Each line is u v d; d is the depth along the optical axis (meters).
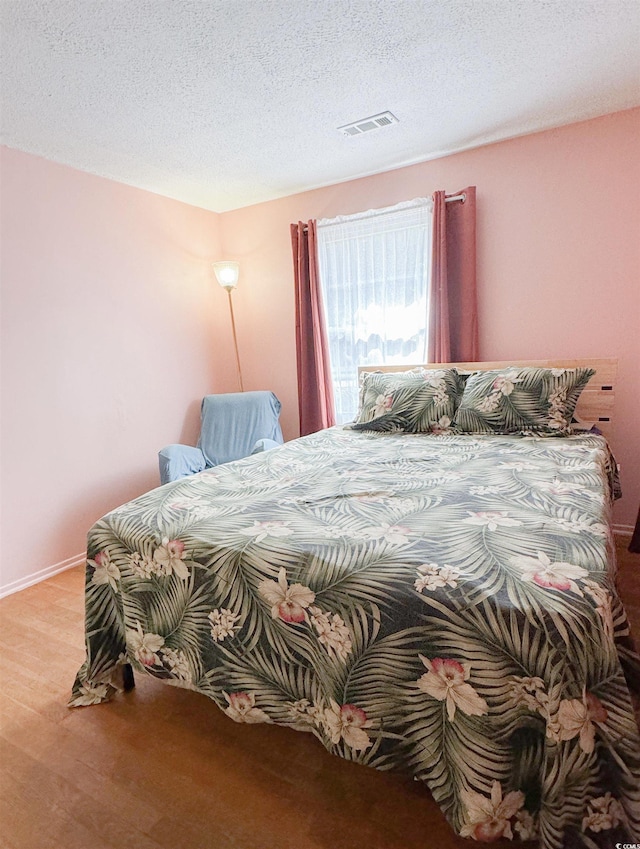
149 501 1.51
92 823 1.10
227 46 1.63
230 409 3.39
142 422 3.08
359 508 1.31
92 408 2.74
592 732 0.78
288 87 1.92
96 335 2.75
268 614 1.09
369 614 0.95
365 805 1.11
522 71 1.88
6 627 1.98
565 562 0.93
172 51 1.64
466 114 2.23
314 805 1.12
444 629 0.87
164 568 1.26
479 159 2.62
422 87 1.98
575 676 0.78
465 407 2.30
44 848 1.05
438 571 0.94
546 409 2.11
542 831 0.82
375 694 0.97
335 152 2.60
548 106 2.18
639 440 2.45
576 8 1.52
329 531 1.17
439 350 2.76
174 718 1.43
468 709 0.86
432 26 1.58
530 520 1.14
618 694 0.79
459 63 1.81
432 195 2.71
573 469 1.56
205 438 3.33
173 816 1.11
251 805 1.13
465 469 1.64
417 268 2.87
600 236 2.39
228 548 1.16
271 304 3.57
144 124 2.16
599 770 0.79
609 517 1.24
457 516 1.19
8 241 2.29
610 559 0.98
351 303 3.13
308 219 3.26
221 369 3.72
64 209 2.55
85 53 1.62
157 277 3.15
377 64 1.79
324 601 1.00
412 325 2.95
